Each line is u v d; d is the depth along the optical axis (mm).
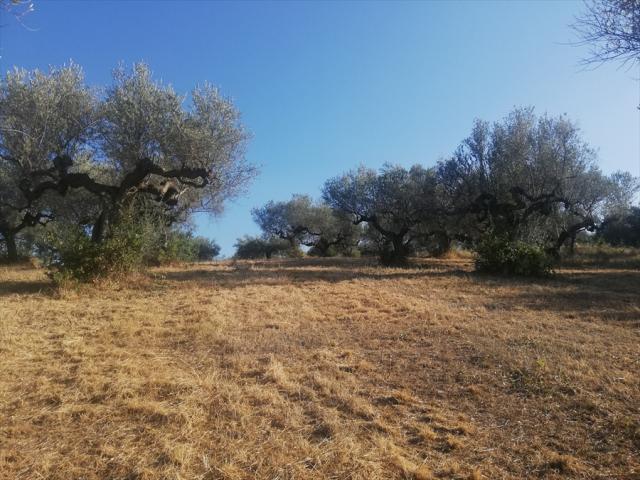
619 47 8023
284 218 36406
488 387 4602
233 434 3689
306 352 5746
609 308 8320
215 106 13898
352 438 3615
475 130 18672
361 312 8141
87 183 12539
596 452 3416
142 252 11922
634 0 7707
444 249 23406
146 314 7742
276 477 3135
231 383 4688
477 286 11125
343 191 19953
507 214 16578
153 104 12688
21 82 12586
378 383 4770
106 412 4047
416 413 4086
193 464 3281
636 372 4875
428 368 5168
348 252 33625
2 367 5102
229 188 16297
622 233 26234
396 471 3203
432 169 20891
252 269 15531
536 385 4562
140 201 14297
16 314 7672
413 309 8234
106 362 5312
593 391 4426
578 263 17281
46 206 16875
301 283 11789
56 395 4352
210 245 38156
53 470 3219
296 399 4355
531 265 12953
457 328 6914
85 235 11016
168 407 4125
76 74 13289
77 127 13016
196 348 5949
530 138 17875
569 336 6336
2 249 19172
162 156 13383
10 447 3510
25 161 13117
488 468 3244
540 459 3334
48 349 5832
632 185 21031
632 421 3785
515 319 7426
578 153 17875
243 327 7023
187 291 10242
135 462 3291
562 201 17000
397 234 18656
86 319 7445
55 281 10133
